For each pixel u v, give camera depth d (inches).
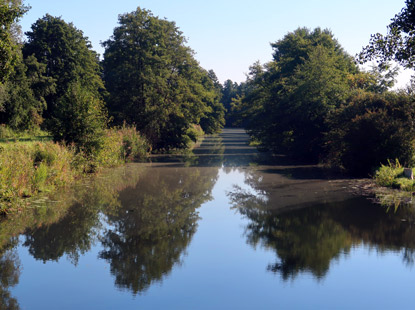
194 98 1606.8
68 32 2043.6
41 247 350.9
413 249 338.3
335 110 976.3
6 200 473.7
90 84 2135.8
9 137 1572.3
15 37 1450.5
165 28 1624.0
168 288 267.1
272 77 1557.6
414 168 713.0
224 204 531.2
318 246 350.6
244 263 312.5
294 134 1240.2
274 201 546.3
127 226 420.2
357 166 805.9
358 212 472.1
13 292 261.1
